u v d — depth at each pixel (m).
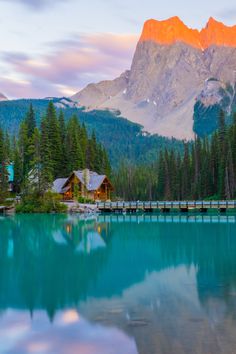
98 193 112.62
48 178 94.88
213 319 18.19
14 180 112.00
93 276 27.42
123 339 16.28
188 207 96.81
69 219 76.75
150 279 26.23
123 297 22.02
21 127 115.81
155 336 16.47
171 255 36.19
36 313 19.70
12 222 69.44
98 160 132.25
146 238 48.84
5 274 28.41
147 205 99.06
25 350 15.59
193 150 152.50
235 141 118.44
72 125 130.75
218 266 30.62
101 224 67.25
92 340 16.31
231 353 14.84
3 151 99.00
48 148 98.62
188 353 14.93
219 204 94.19
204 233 54.28
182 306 20.16
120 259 34.19
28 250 39.38
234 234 52.84
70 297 22.30
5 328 17.78
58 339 16.52
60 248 40.66
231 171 114.50
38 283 25.61
